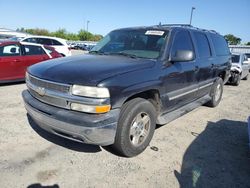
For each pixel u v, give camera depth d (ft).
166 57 13.07
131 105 10.84
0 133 13.37
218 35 21.94
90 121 9.39
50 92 10.30
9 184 9.14
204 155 12.35
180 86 14.39
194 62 15.81
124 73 10.55
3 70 25.25
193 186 9.74
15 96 21.56
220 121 17.89
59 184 9.32
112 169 10.52
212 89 20.45
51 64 11.90
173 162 11.46
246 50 103.86
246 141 14.42
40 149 11.84
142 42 14.03
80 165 10.66
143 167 10.85
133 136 11.43
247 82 42.93
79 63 11.60
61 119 9.81
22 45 27.27
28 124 14.83
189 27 17.25
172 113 14.42
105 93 9.51
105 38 16.19
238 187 9.90
